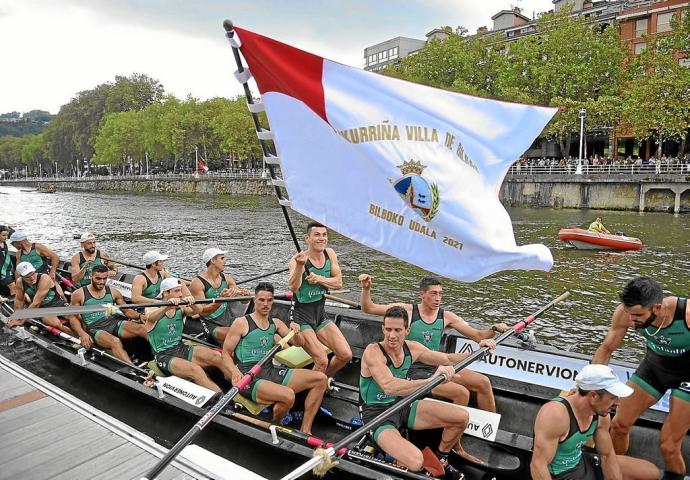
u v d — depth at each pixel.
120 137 89.44
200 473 4.64
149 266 7.91
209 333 7.66
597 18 49.81
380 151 4.66
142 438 5.21
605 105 38.91
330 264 6.32
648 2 48.44
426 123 4.75
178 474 4.66
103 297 7.82
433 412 4.68
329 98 4.57
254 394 5.45
